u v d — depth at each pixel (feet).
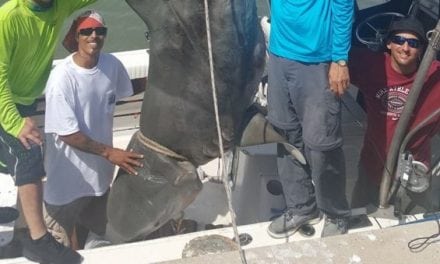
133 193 10.87
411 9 12.23
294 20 9.29
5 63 9.94
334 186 10.36
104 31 10.35
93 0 10.80
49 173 11.40
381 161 11.36
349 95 14.69
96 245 12.21
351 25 9.05
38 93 11.24
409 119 9.97
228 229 11.10
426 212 11.41
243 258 7.00
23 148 10.41
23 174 10.56
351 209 11.42
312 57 9.42
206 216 13.26
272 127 9.89
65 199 11.57
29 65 10.53
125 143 15.03
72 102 10.51
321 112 9.71
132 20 27.55
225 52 8.79
